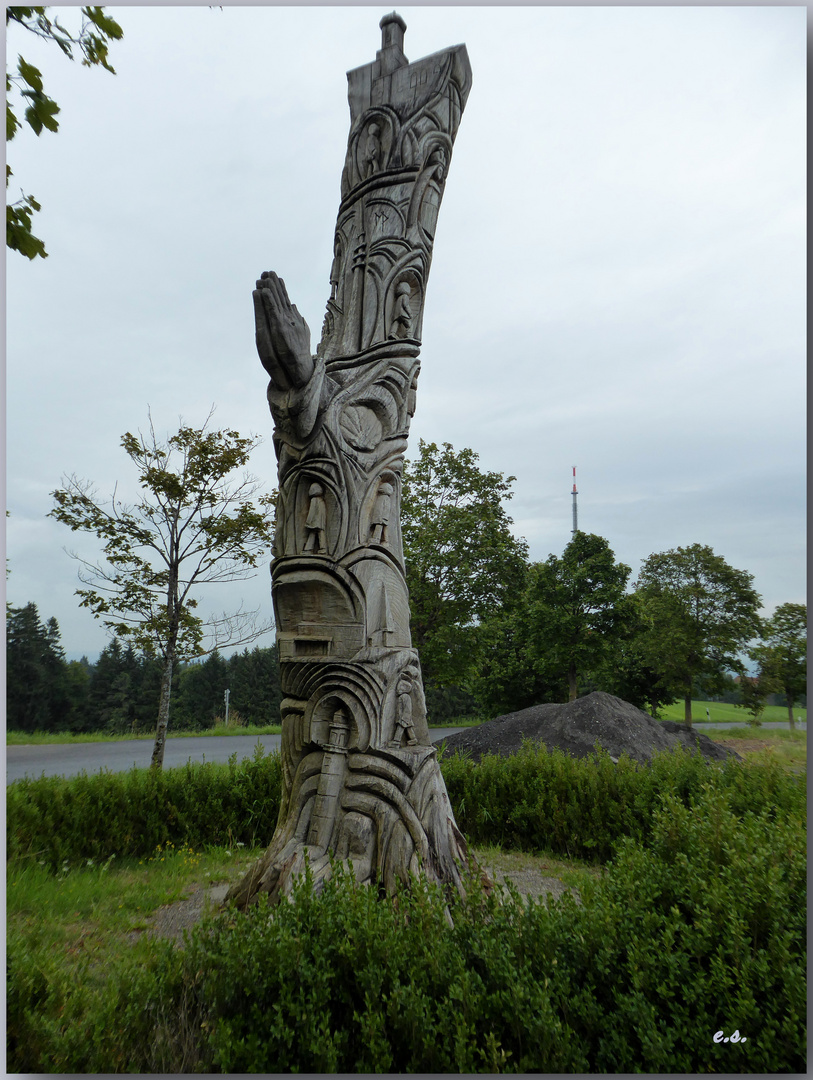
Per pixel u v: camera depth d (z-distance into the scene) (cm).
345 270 642
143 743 1939
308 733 521
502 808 830
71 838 736
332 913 326
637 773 795
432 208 645
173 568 1027
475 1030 258
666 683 2188
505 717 1327
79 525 994
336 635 531
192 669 3491
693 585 2089
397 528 587
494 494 1717
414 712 550
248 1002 292
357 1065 262
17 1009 302
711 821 417
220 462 1043
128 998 310
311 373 486
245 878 532
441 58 641
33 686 3017
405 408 604
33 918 535
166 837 790
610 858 737
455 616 1633
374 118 644
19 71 348
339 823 496
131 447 1027
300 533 546
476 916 332
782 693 2025
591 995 280
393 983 274
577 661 2272
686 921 336
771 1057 255
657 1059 252
